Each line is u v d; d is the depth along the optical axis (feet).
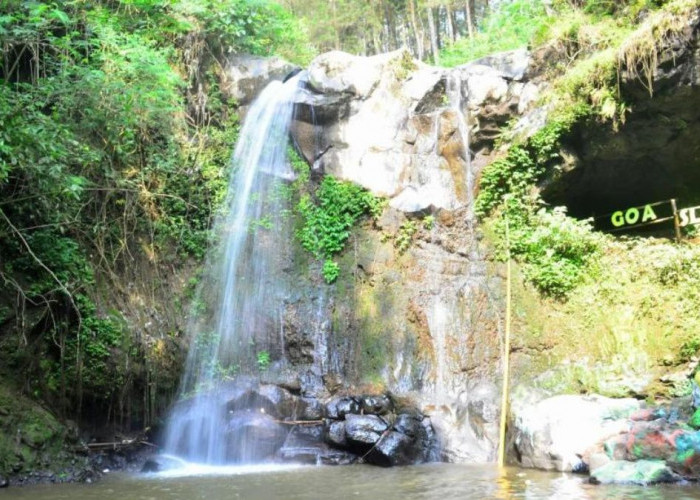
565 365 34.47
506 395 33.81
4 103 28.68
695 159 39.45
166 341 36.60
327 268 40.91
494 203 41.24
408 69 45.83
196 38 47.52
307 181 43.96
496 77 43.04
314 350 38.68
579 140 40.16
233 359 38.68
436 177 42.19
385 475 27.94
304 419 34.63
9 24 35.06
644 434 25.86
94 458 31.09
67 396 31.42
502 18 70.79
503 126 42.52
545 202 41.68
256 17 51.65
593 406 29.73
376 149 42.96
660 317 33.58
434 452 32.09
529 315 37.29
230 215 43.16
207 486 26.37
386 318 38.75
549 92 40.65
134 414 33.81
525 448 29.81
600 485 24.18
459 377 36.50
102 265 36.32
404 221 41.04
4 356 29.84
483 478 26.61
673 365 31.86
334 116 43.93
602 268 36.94
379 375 37.24
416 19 102.78
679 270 34.63
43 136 29.04
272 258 42.22
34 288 31.17
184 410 35.29
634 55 35.37
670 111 36.27
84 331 32.22
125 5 45.03
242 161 45.50
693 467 24.58
